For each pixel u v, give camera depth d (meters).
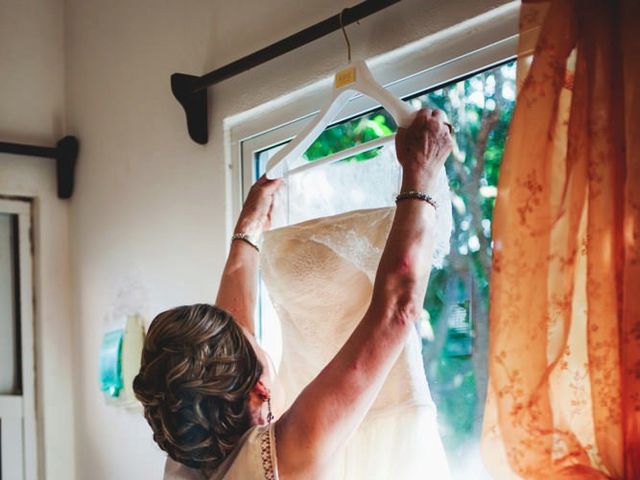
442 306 1.52
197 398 1.12
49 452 2.64
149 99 2.25
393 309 1.14
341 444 1.12
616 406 1.00
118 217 2.40
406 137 1.24
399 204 1.21
